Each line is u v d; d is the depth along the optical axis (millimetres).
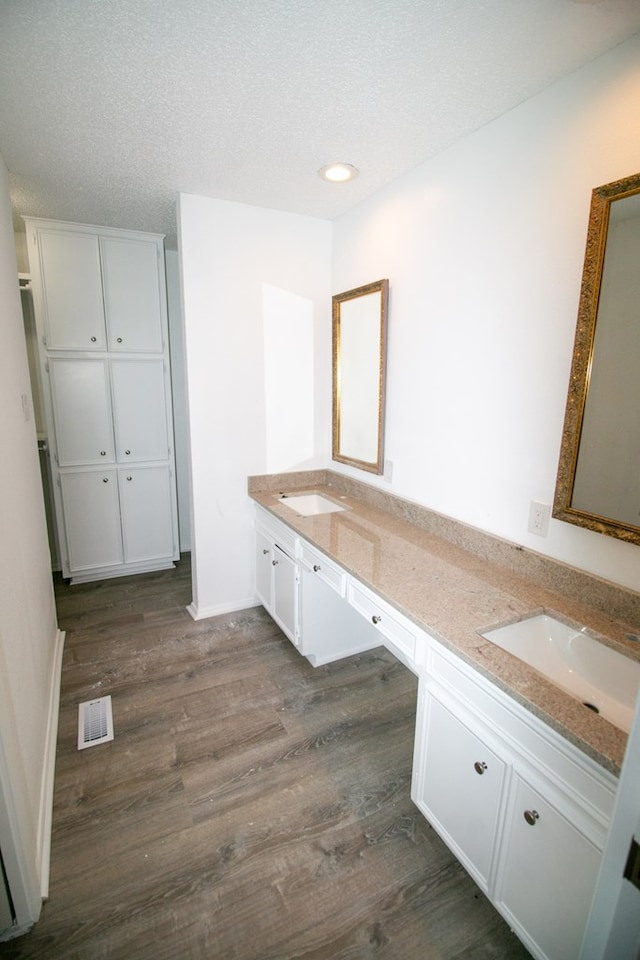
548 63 1349
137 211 2691
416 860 1478
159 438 3465
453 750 1332
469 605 1464
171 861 1456
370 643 2617
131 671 2402
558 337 1505
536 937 1099
